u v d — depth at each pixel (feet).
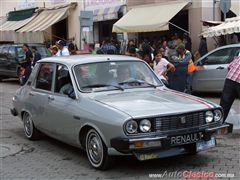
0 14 121.90
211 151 24.90
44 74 27.35
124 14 80.02
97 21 87.86
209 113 21.68
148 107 20.94
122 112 20.36
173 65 39.65
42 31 93.20
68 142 24.43
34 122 28.07
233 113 33.17
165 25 66.64
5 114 40.57
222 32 56.39
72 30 95.45
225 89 28.66
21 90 30.25
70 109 23.40
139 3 77.46
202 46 62.90
